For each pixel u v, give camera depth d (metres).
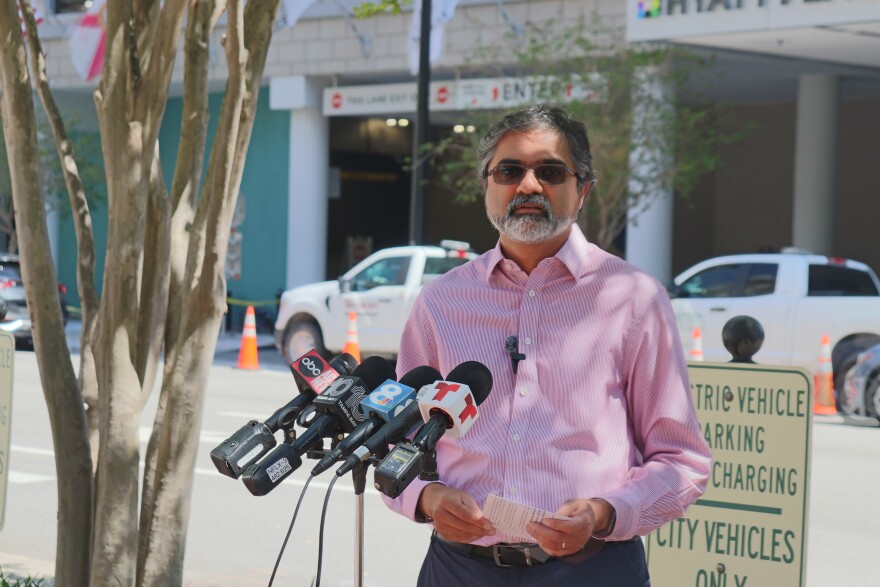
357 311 20.95
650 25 22.81
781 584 5.32
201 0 5.44
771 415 5.39
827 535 9.34
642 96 24.66
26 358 22.45
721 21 21.84
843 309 17.11
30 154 5.28
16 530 9.23
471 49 28.38
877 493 10.92
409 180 41.31
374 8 10.84
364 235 40.09
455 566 3.54
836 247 36.72
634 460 3.54
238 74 4.99
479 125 26.97
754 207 37.91
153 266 5.36
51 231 37.91
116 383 5.11
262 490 3.29
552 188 3.51
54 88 35.28
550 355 3.49
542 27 27.12
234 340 30.48
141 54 5.25
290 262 33.97
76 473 5.39
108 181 5.12
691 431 3.48
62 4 35.69
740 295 17.98
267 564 8.36
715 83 30.33
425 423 3.16
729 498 5.45
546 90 25.30
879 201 35.84
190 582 7.51
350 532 9.38
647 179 25.19
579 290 3.53
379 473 3.04
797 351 17.41
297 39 32.16
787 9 21.06
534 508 3.16
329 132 36.91
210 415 15.23
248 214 35.44
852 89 32.50
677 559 5.53
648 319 3.51
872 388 15.36
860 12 20.19
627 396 3.54
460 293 3.63
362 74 31.73
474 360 3.54
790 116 36.69
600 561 3.44
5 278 23.86
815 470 12.05
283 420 3.50
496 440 3.46
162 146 36.47
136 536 5.20
